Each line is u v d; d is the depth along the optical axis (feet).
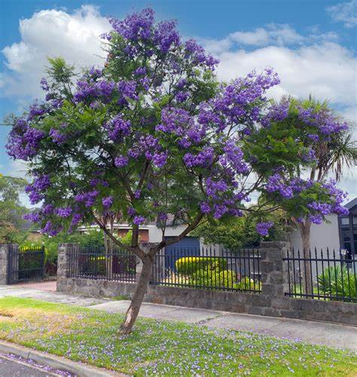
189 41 26.48
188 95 26.05
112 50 26.40
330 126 22.70
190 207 22.38
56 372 21.49
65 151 23.71
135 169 24.58
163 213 24.07
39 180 23.06
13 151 23.58
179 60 26.66
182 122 21.27
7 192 71.46
